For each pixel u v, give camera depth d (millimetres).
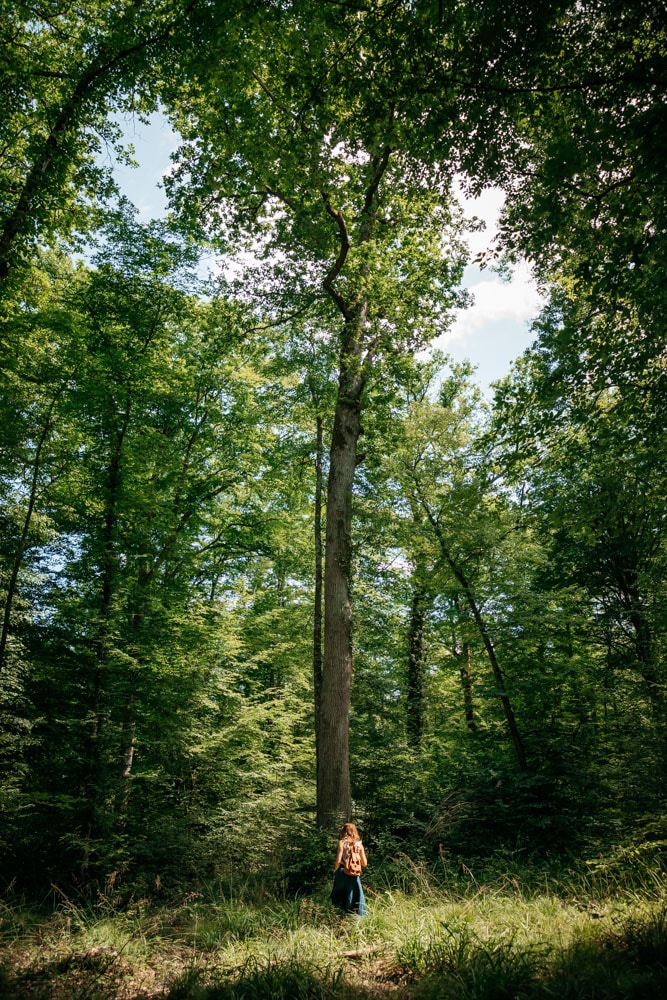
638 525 9023
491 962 4578
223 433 18531
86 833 9375
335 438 13500
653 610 11852
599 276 6301
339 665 12078
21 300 13508
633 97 5242
